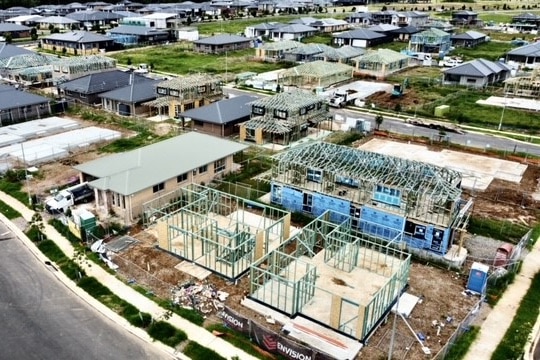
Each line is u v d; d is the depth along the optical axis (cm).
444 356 3388
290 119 7725
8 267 4456
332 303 3622
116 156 6122
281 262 4431
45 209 5509
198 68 13350
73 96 9950
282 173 5684
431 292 4175
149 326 3709
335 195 5316
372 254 4591
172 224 4991
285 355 3394
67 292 4122
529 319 3875
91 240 4859
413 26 19900
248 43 16862
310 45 14375
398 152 7531
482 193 6119
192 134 7031
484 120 9094
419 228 4806
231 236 4491
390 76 12862
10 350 3469
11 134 7644
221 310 3903
